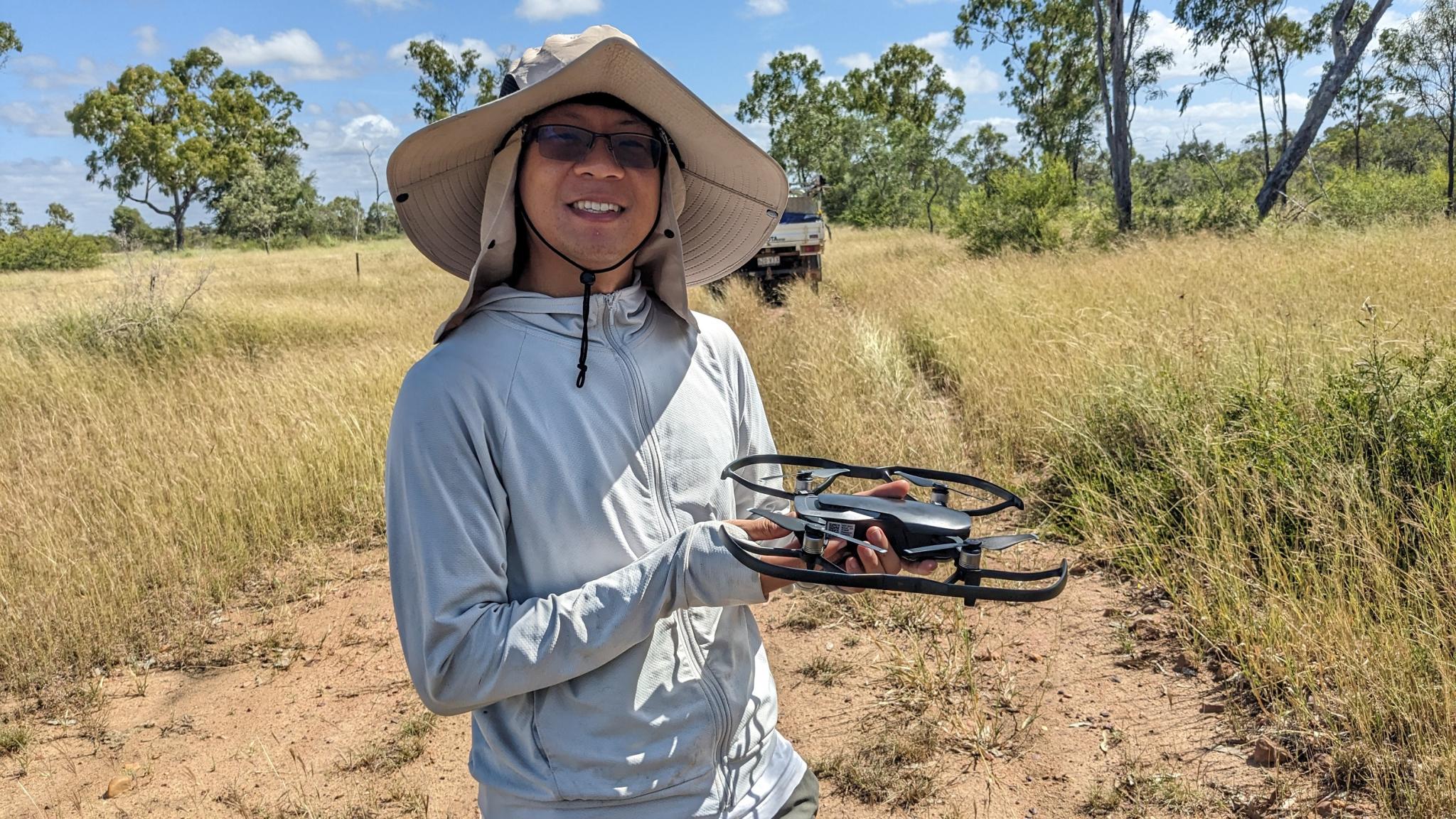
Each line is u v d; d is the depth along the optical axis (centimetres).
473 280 117
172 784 300
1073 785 273
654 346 127
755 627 137
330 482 547
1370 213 1689
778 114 6656
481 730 118
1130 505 436
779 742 132
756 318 1025
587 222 119
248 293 1591
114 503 499
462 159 130
